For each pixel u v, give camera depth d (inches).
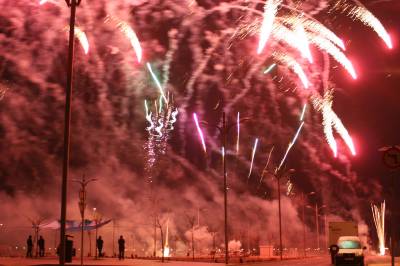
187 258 2327.8
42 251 2101.4
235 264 1900.8
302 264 1950.1
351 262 1700.3
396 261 2025.1
